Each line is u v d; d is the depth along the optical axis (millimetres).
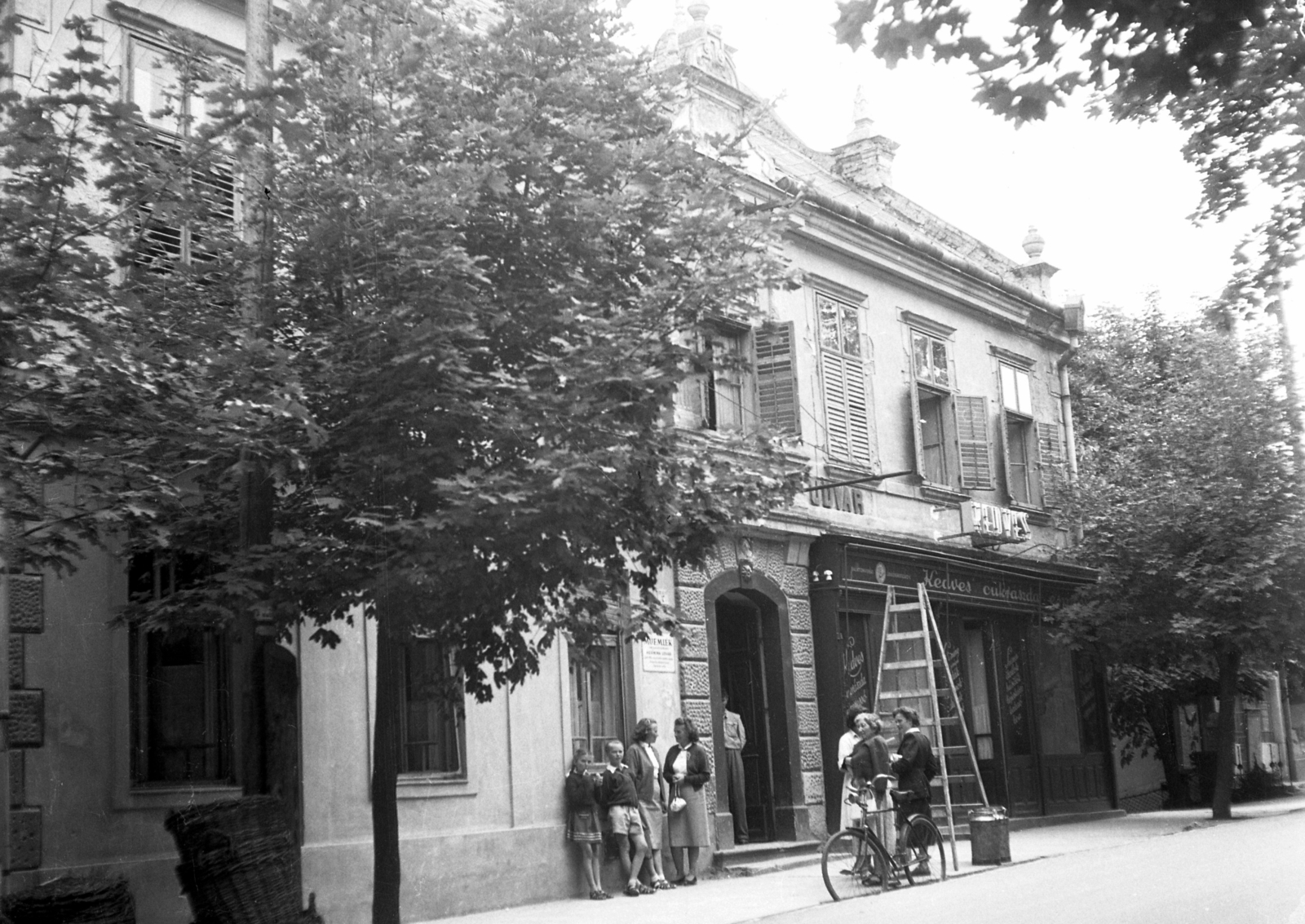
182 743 13094
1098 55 6379
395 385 10461
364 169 10844
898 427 24656
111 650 12500
